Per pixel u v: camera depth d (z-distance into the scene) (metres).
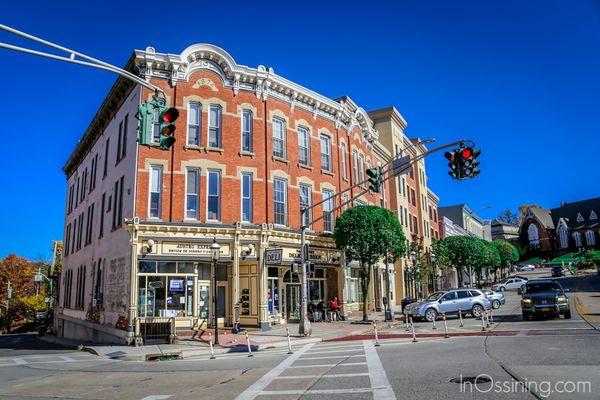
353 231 26.80
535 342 14.34
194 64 25.11
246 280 25.75
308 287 28.94
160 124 11.48
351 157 34.06
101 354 18.94
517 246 124.44
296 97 29.33
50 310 53.91
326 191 31.14
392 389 8.76
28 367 16.19
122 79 25.23
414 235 48.88
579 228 114.81
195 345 19.66
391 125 45.34
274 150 27.64
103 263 27.05
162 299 22.59
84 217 34.09
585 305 29.86
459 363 11.16
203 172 24.44
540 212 123.44
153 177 23.45
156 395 9.77
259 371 12.20
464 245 54.06
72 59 9.97
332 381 10.02
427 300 28.30
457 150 15.24
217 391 9.79
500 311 30.83
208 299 24.11
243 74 26.41
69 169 42.06
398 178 46.06
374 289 37.25
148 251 22.28
